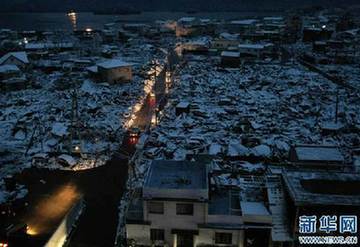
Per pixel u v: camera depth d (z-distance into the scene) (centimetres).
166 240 2619
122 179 3847
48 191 3609
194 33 15950
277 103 6462
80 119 5431
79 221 3142
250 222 2491
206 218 2512
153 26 17025
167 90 7438
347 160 3962
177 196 2489
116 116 5812
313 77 8650
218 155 4216
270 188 2728
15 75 7938
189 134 5000
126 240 2747
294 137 4831
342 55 10388
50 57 11062
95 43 13262
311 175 2655
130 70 8262
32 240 2773
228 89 7481
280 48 12850
